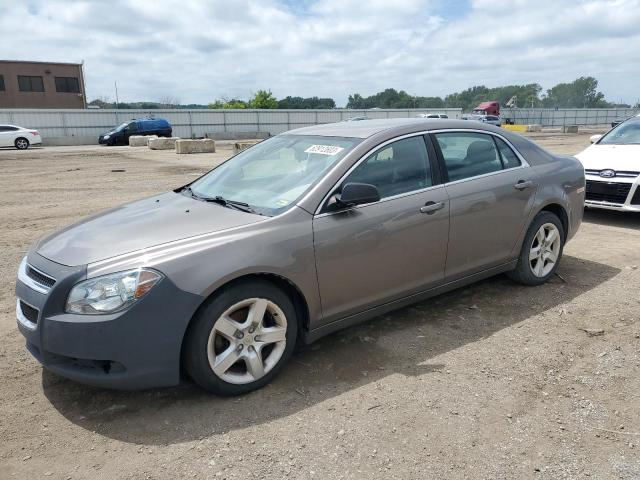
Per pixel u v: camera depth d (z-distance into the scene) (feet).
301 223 10.91
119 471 8.45
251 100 268.00
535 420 9.59
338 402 10.25
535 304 14.87
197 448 8.97
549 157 16.46
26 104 183.42
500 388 10.64
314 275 11.00
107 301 9.27
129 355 9.32
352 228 11.44
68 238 11.02
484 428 9.37
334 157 12.15
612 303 14.82
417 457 8.64
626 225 24.86
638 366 11.40
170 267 9.53
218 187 13.37
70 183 44.42
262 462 8.59
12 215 29.99
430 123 13.76
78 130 143.84
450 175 13.56
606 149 26.73
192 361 9.91
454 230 13.32
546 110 214.28
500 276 17.19
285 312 10.84
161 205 12.68
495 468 8.37
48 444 9.16
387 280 12.30
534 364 11.58
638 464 8.40
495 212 14.20
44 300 9.53
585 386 10.68
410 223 12.37
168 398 10.51
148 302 9.30
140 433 9.42
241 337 10.36
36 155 80.84
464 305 14.89
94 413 10.05
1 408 10.22
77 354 9.32
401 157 12.82
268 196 11.89
